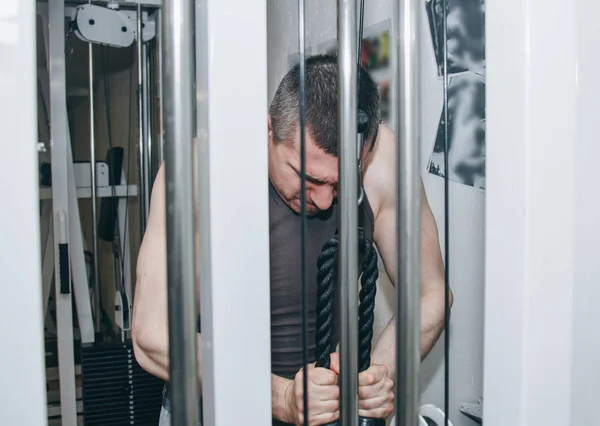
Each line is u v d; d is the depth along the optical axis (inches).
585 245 33.3
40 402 24.0
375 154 35.7
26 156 23.4
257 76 26.1
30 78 23.2
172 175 23.1
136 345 38.1
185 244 23.3
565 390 33.7
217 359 26.3
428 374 38.7
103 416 63.1
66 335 63.7
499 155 32.8
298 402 32.3
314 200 34.2
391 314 38.7
